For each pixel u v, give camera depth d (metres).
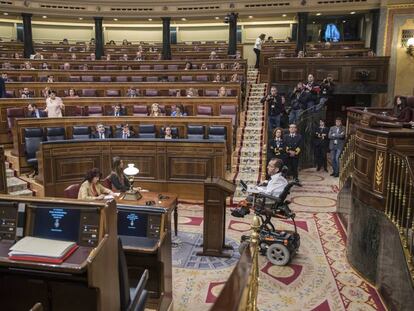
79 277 2.68
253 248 2.51
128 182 5.99
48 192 7.33
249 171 8.89
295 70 12.92
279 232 5.38
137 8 17.55
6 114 9.77
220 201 5.32
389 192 4.53
